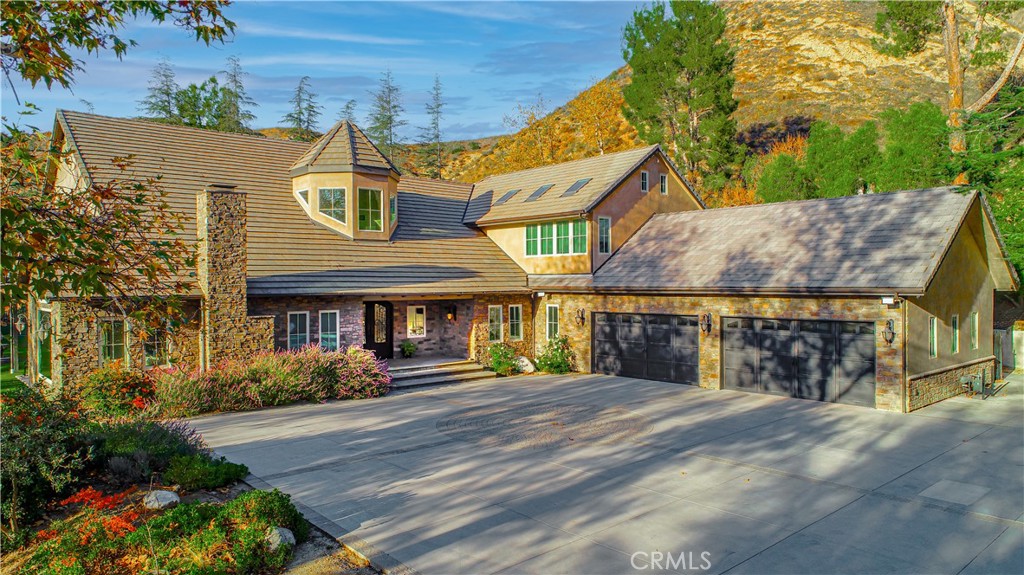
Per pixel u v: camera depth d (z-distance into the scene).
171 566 7.03
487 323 23.53
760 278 18.38
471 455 12.47
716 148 40.59
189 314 17.30
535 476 11.17
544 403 17.70
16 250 6.10
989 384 18.58
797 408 16.75
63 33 7.18
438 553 8.03
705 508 9.66
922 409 16.48
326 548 8.23
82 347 15.71
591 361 23.25
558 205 23.98
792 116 56.34
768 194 33.59
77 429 10.36
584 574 7.48
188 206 19.72
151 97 53.28
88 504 9.18
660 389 19.78
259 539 7.71
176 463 10.23
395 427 14.80
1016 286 21.02
